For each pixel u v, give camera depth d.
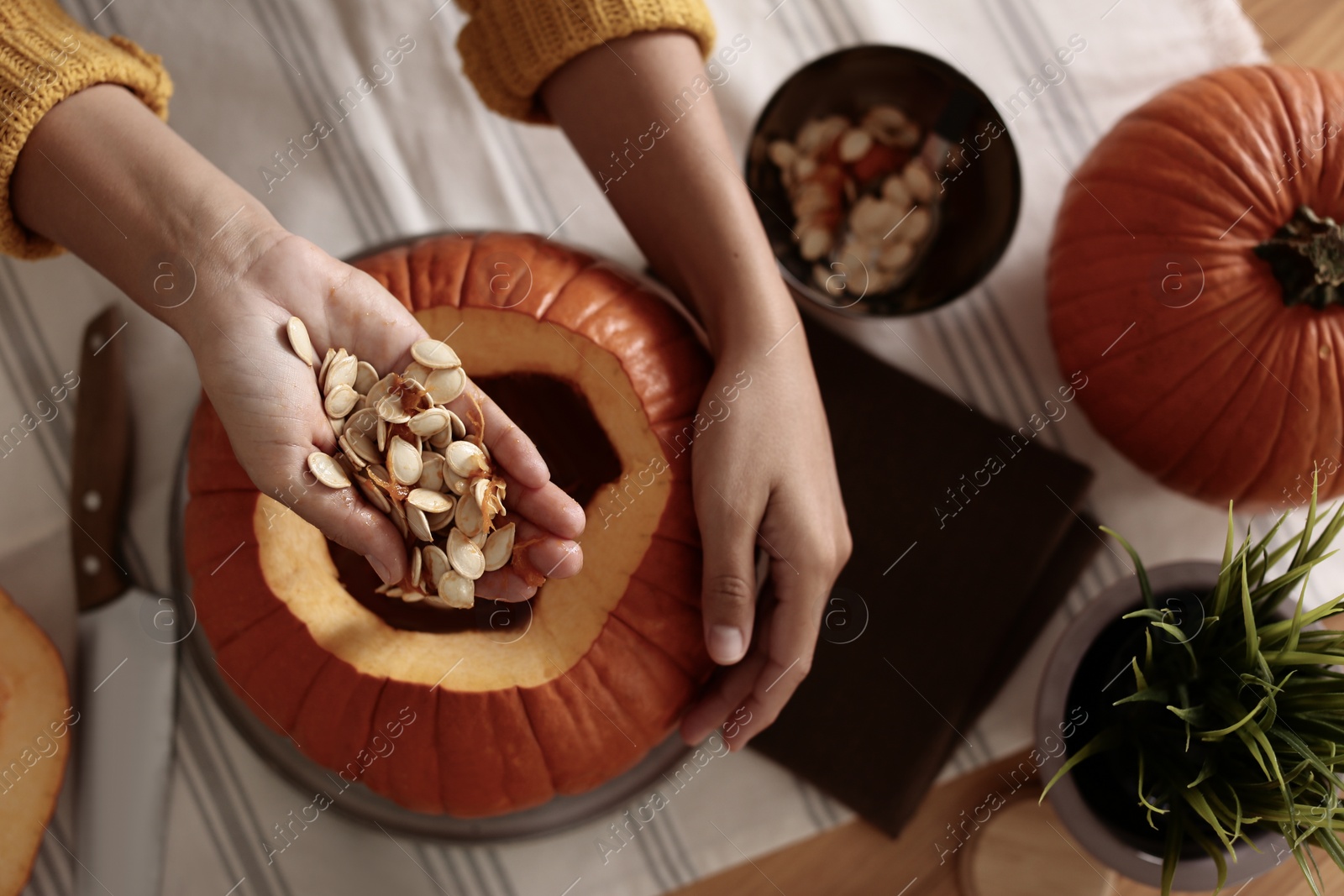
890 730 0.77
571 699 0.67
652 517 0.67
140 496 0.78
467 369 0.69
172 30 0.81
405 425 0.66
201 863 0.76
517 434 0.66
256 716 0.73
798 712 0.78
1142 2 0.82
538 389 0.70
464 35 0.73
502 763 0.67
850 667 0.78
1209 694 0.67
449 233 0.75
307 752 0.70
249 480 0.68
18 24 0.67
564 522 0.66
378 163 0.81
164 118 0.72
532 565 0.66
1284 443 0.72
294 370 0.66
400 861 0.76
